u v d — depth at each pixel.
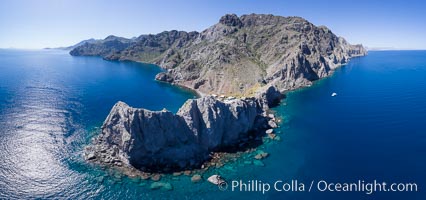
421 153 81.12
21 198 60.12
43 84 198.38
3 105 132.88
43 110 125.38
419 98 144.25
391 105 133.00
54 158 77.38
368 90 169.75
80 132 97.81
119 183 65.81
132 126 70.94
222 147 85.19
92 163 74.19
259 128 101.94
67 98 153.75
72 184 65.25
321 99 150.88
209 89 192.12
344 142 90.69
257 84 182.75
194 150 79.19
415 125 104.44
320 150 85.00
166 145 76.25
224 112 88.25
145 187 64.62
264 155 81.12
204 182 67.00
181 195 61.91
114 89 189.75
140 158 73.81
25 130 98.31
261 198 61.06
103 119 114.12
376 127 103.88
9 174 69.12
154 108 142.62
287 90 179.25
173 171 71.50
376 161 77.19
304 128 104.56
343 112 124.50
